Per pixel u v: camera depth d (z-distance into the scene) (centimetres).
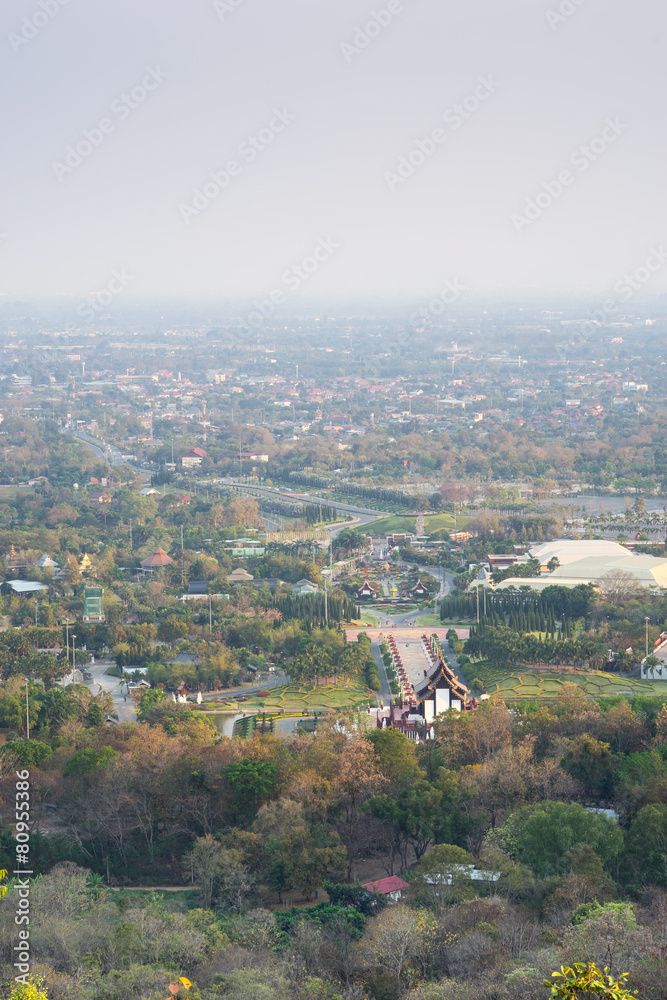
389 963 18062
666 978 15612
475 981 16875
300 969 17950
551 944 17525
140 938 18825
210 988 17212
